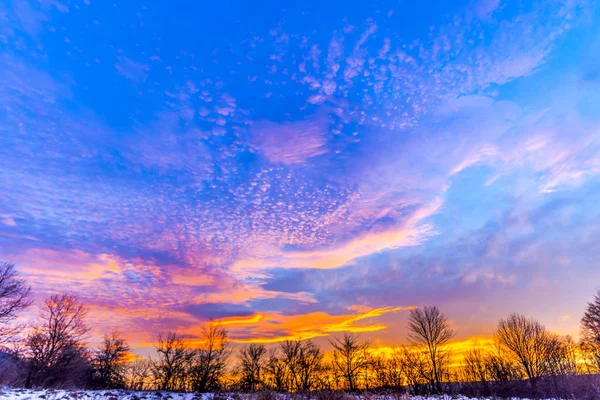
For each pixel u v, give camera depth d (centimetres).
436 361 4209
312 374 3644
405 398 1683
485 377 4288
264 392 1744
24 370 3300
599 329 3566
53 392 1600
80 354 4031
